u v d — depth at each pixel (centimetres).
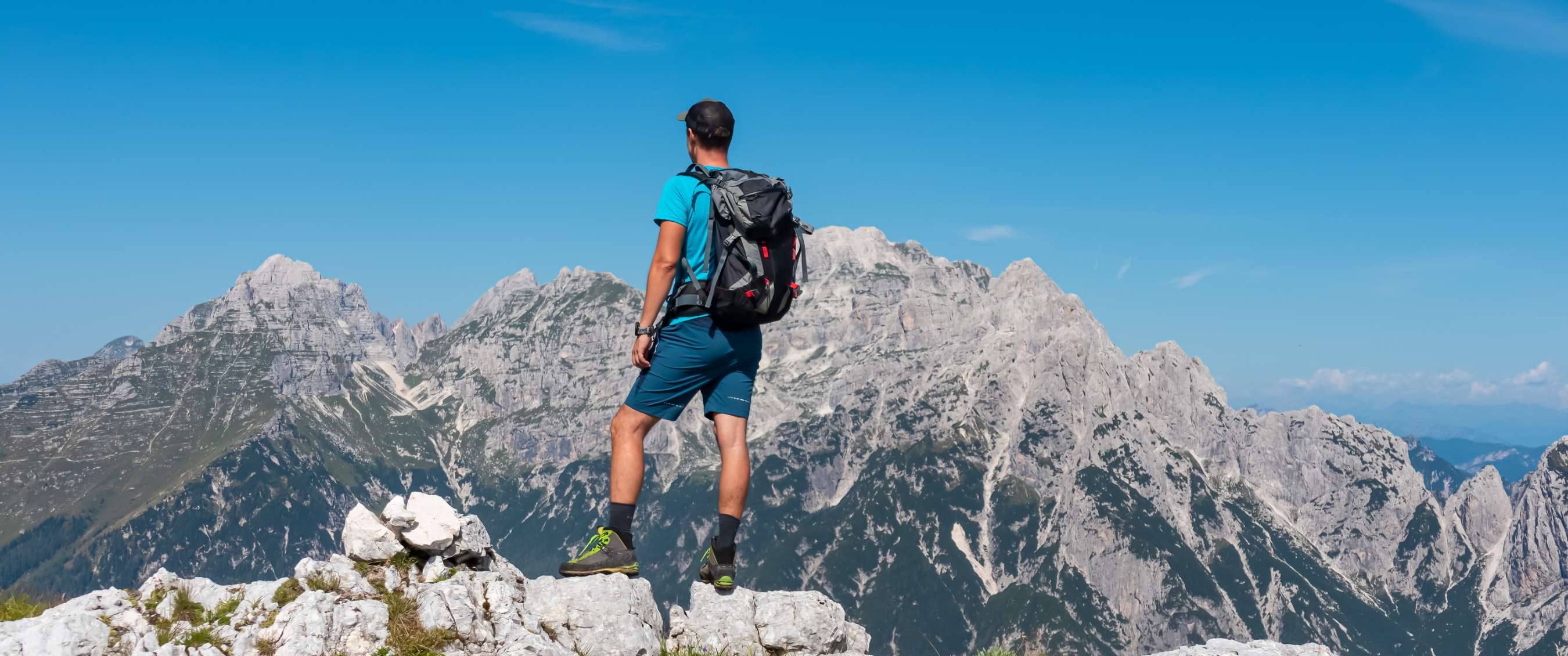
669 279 1115
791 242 1128
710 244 1123
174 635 1000
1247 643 1647
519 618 1132
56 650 938
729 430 1223
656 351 1172
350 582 1093
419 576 1143
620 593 1170
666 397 1180
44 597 1113
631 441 1201
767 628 1240
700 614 1247
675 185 1116
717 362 1171
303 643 1003
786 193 1124
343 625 1034
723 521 1240
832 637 1261
